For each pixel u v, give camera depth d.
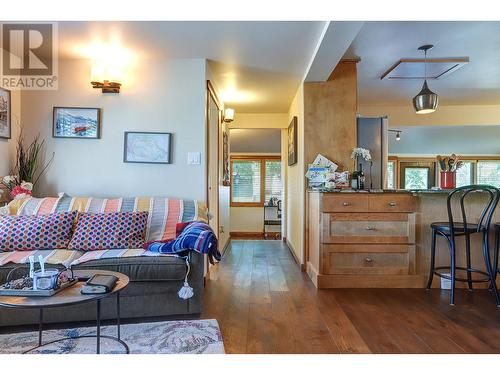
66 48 2.94
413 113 5.77
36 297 1.48
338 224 3.06
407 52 3.40
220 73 3.62
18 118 3.15
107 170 3.21
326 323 2.23
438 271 3.07
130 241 2.51
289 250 4.96
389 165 8.36
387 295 2.83
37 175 3.19
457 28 2.81
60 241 2.44
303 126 3.73
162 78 3.22
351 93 3.68
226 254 4.64
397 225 3.06
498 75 4.11
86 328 2.13
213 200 3.98
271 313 2.40
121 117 3.21
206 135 3.28
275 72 3.58
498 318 2.33
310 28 2.54
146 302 2.24
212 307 2.52
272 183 7.91
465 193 2.74
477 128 6.56
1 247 2.35
